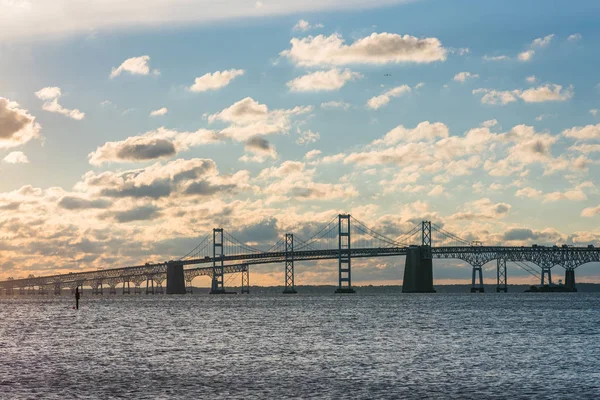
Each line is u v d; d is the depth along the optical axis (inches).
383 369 3179.1
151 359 3563.0
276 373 3078.2
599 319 6501.0
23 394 2632.9
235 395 2610.7
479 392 2650.1
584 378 2933.1
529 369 3171.8
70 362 3469.5
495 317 6879.9
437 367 3233.3
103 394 2632.9
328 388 2728.8
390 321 6309.1
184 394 2628.0
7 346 4220.0
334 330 5275.6
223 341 4446.4
